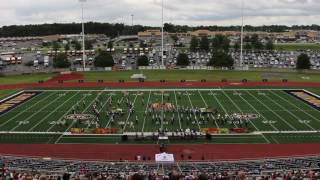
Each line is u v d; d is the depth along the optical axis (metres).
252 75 139.38
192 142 69.12
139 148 66.44
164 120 81.38
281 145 67.12
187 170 47.09
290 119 82.00
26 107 93.75
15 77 140.38
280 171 44.38
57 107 93.50
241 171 44.09
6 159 54.66
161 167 49.75
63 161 54.66
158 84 122.62
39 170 45.97
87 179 35.78
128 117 84.06
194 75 139.38
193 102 97.38
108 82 126.69
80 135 73.25
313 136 71.56
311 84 121.31
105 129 75.00
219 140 69.94
